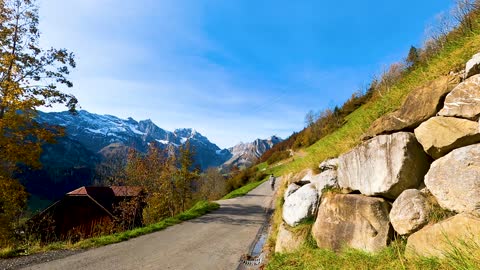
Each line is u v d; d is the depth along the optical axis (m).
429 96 4.63
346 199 5.53
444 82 4.55
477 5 5.93
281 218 9.20
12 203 17.33
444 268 3.07
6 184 16.78
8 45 17.92
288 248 6.82
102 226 23.70
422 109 4.66
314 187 7.21
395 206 4.41
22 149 17.36
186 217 15.94
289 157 57.22
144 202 28.39
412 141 4.61
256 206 21.33
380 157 5.00
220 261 8.11
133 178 29.16
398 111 5.16
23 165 18.33
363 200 5.13
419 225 3.95
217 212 18.38
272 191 31.23
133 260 8.05
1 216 16.88
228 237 11.32
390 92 7.02
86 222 28.94
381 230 4.64
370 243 4.67
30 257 8.16
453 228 3.30
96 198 30.58
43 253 8.57
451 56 5.37
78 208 29.92
